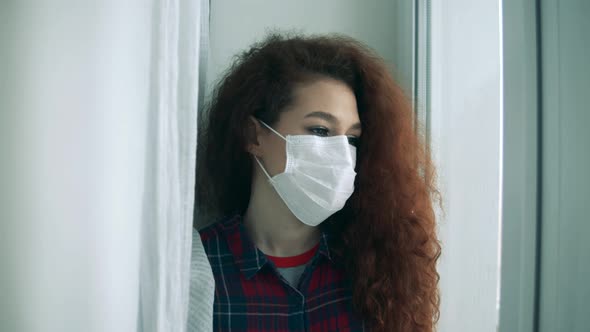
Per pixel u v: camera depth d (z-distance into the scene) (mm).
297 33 1276
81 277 629
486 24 1040
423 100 1180
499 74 999
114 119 641
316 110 904
